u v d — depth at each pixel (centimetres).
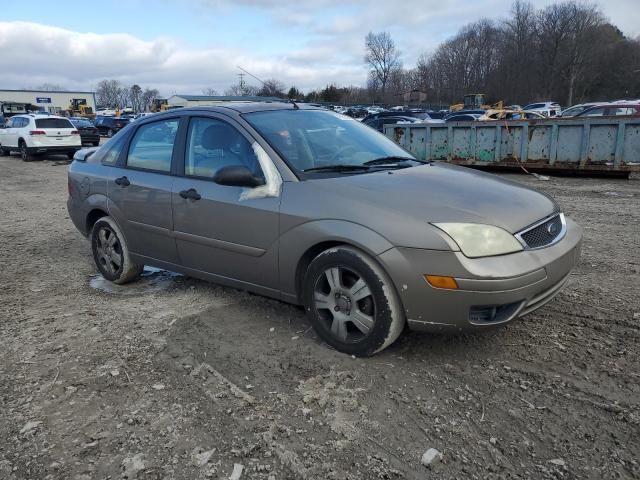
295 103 455
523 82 8994
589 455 245
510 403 287
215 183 393
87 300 461
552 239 337
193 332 384
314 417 278
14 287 499
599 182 1137
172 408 288
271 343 362
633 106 1848
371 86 10288
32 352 358
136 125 479
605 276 488
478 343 354
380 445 255
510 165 1284
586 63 8606
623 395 290
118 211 470
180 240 420
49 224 797
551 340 356
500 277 293
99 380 319
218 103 444
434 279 298
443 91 9844
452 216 306
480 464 241
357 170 376
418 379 312
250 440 260
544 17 8750
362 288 323
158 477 237
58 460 249
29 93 8525
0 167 1766
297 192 348
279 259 357
